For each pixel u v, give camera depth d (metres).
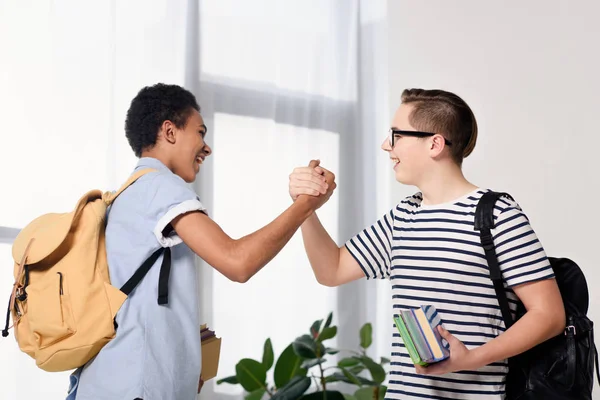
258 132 2.85
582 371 1.30
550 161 2.35
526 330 1.25
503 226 1.30
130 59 2.49
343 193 3.11
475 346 1.31
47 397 2.29
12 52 2.26
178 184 1.33
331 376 2.43
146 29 2.54
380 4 3.21
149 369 1.29
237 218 2.78
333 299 3.08
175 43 2.60
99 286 1.30
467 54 2.58
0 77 2.24
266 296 2.87
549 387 1.30
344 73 3.14
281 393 2.19
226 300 2.75
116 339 1.30
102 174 2.40
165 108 1.44
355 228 3.13
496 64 2.49
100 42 2.41
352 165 3.13
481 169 2.54
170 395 1.30
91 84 2.39
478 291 1.33
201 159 1.53
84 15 2.38
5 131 2.24
